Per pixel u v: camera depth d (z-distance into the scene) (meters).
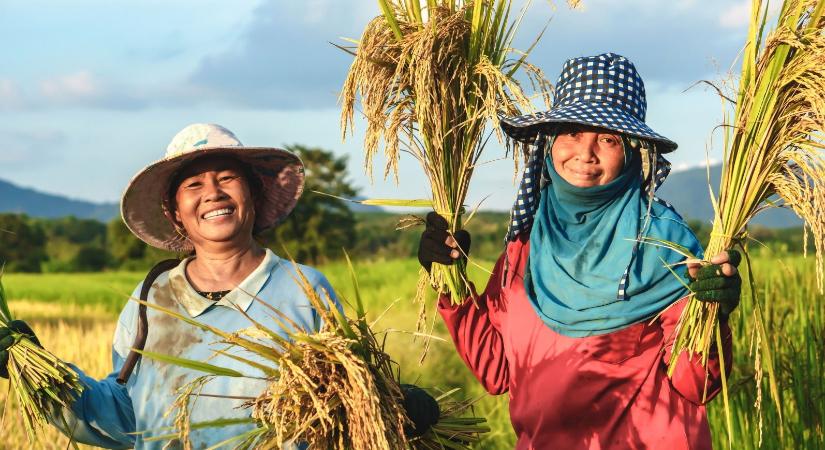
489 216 61.38
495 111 3.14
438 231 3.40
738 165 2.86
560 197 3.20
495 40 3.39
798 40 2.76
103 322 22.12
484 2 3.37
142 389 3.24
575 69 3.27
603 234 3.13
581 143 3.10
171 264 3.42
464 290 3.52
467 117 3.37
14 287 40.56
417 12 3.37
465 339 3.56
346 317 2.90
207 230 3.28
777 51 2.82
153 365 3.24
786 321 5.10
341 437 2.72
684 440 3.08
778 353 4.70
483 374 3.58
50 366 3.09
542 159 3.31
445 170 3.39
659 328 3.14
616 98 3.19
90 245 92.88
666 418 3.11
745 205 2.86
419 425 2.98
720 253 2.84
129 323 3.36
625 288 3.07
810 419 4.46
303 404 2.73
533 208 3.39
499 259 3.60
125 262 81.00
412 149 3.39
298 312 3.27
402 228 3.51
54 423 3.24
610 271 3.11
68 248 89.94
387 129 3.30
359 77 3.25
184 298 3.28
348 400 2.68
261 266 3.32
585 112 3.06
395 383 2.87
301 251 56.12
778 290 5.32
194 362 2.72
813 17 2.82
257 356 3.14
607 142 3.09
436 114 3.29
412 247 67.06
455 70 3.30
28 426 3.11
